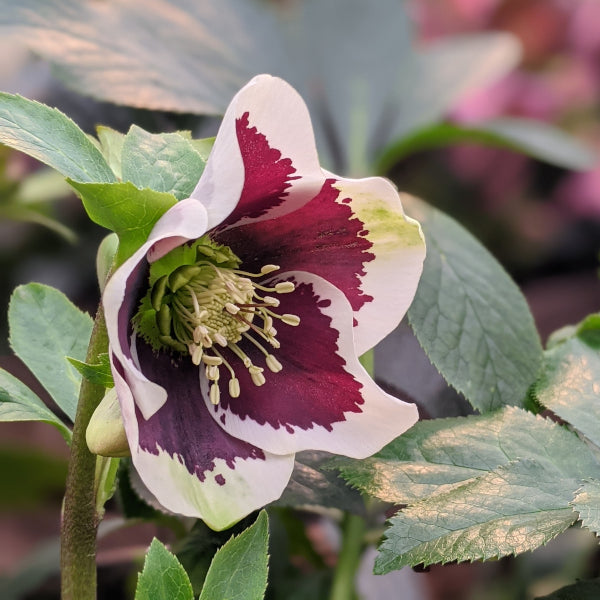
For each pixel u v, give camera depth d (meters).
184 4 0.44
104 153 0.35
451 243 0.39
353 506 0.36
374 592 0.45
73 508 0.34
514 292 0.39
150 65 0.42
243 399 0.34
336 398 0.34
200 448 0.33
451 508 0.34
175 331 0.34
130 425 0.31
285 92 0.32
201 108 0.41
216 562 0.32
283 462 0.34
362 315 0.34
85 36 0.41
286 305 0.34
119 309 0.31
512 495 0.34
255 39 0.46
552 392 0.37
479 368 0.37
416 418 0.34
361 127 0.48
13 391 0.35
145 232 0.32
